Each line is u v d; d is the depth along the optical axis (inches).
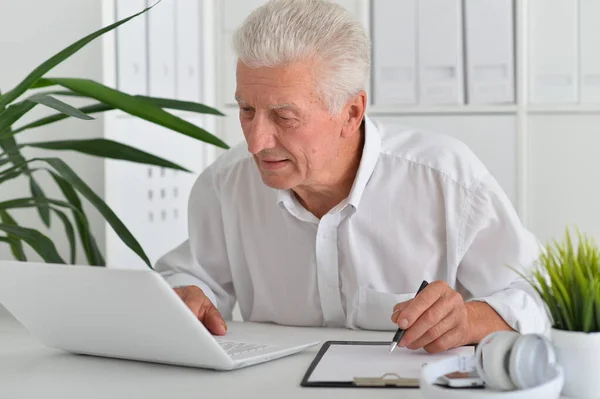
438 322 56.0
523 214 119.0
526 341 43.6
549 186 118.3
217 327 64.8
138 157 76.9
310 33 60.7
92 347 57.6
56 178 80.9
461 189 70.3
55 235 100.5
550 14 115.9
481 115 118.2
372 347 58.9
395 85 119.0
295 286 74.9
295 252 74.2
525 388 42.9
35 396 49.3
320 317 74.8
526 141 118.0
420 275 71.8
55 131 99.4
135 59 100.7
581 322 45.9
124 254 100.9
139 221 103.7
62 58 66.1
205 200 78.8
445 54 117.0
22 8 97.7
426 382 43.7
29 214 101.1
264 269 75.8
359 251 72.4
